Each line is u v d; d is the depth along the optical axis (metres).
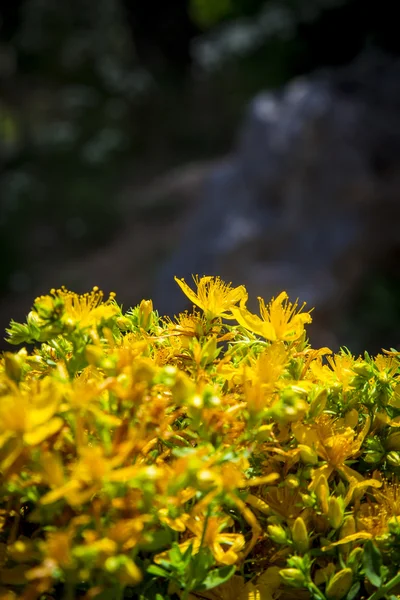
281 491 1.06
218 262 6.61
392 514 1.05
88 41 13.30
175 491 0.81
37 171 11.02
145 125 12.25
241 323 1.09
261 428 0.92
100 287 8.30
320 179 6.63
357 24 10.90
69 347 1.17
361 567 1.00
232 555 0.92
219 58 12.62
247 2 12.77
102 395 0.98
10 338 1.10
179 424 1.09
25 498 0.91
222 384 1.12
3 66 13.38
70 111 12.32
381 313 6.40
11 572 0.92
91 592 0.82
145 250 8.84
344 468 1.06
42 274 8.70
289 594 1.01
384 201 6.52
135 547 0.84
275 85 11.80
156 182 10.88
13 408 0.82
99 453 0.80
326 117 6.66
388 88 6.95
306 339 1.30
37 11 13.46
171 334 1.12
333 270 6.41
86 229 9.53
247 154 7.20
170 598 1.02
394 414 1.17
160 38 13.69
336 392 1.16
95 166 11.22
